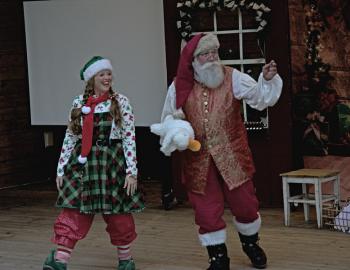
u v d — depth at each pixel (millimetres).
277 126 7168
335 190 6609
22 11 8539
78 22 8234
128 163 5184
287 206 6559
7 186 9219
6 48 9102
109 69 5234
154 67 7836
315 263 5484
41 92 8617
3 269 5703
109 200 5145
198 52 5055
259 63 7211
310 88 7934
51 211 7797
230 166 5102
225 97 5117
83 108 5195
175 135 5008
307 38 7891
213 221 5129
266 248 5918
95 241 6398
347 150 7801
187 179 5191
